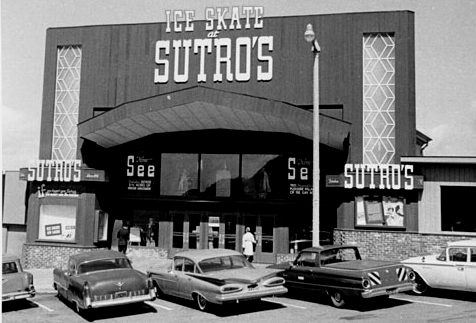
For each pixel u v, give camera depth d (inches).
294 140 919.0
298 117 772.6
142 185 972.6
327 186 833.5
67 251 928.3
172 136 971.3
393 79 858.8
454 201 908.6
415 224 799.7
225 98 781.9
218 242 935.7
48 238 944.9
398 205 811.4
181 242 954.1
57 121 978.7
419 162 794.2
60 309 526.9
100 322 458.3
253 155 936.9
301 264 534.3
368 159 847.7
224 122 896.9
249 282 462.6
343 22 878.4
